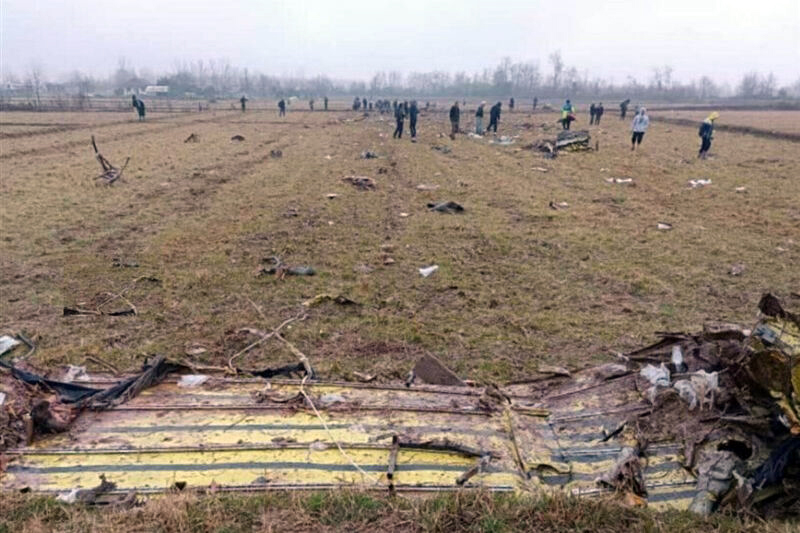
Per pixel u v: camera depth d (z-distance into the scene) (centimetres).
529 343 653
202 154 2328
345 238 1090
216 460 421
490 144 2753
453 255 984
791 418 371
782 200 1424
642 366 543
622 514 352
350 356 620
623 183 1678
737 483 369
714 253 997
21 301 757
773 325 457
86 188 1558
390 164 2061
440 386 544
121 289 805
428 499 368
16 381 516
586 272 900
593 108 3988
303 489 385
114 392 516
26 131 3139
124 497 376
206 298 780
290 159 2191
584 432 469
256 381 545
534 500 364
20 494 374
